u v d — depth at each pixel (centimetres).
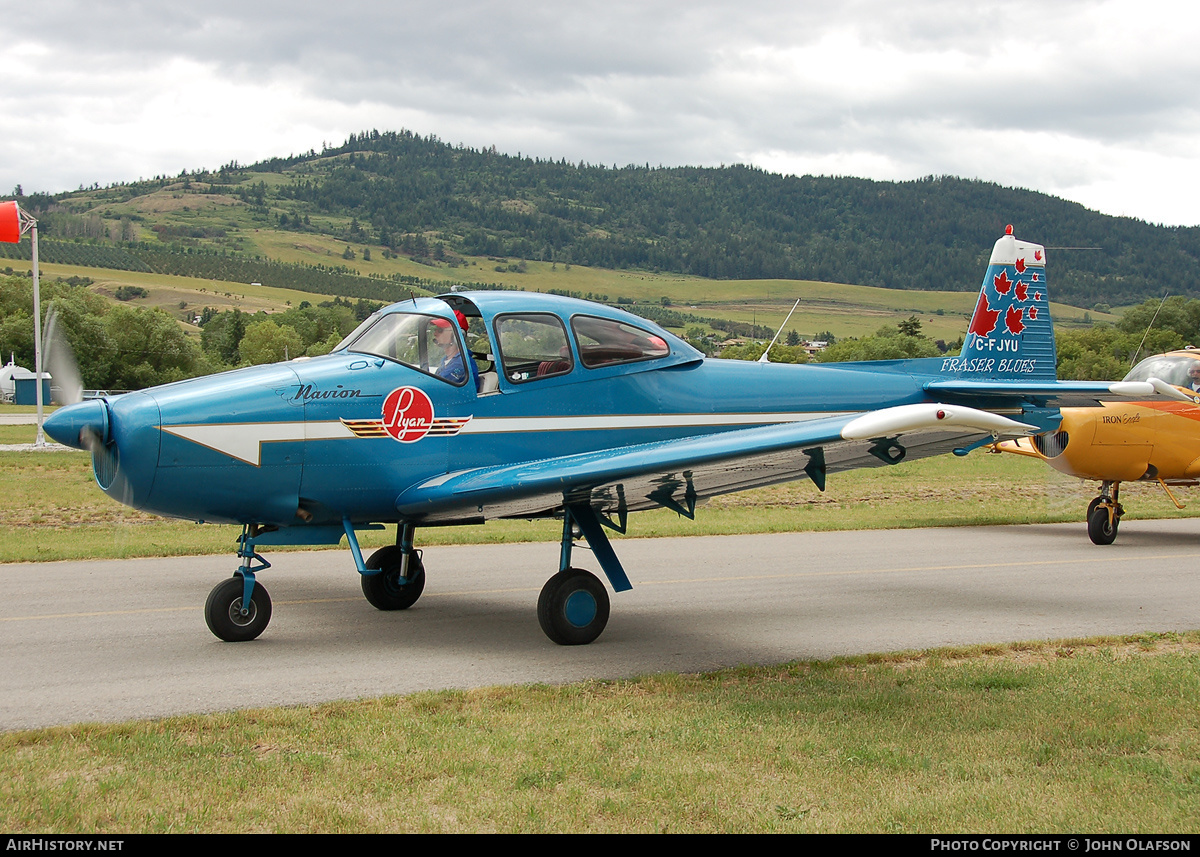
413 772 368
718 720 438
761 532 1156
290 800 342
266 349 9706
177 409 557
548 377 642
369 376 604
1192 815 342
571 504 620
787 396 738
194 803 337
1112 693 488
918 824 331
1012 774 379
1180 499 1592
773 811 340
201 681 501
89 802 337
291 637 614
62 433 544
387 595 703
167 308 17475
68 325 6969
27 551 950
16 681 498
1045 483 1883
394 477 606
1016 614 701
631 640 615
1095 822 335
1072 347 5966
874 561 944
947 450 591
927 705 466
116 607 696
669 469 529
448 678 515
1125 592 791
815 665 545
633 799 347
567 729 420
